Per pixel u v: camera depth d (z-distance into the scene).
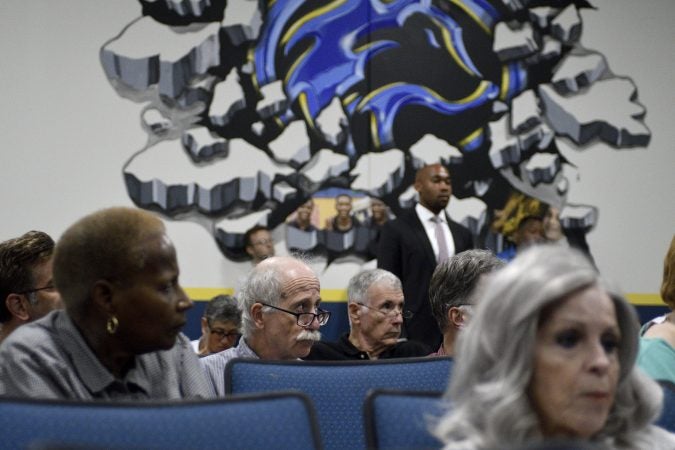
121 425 1.58
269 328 3.15
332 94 7.53
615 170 7.96
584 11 7.98
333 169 7.49
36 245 2.83
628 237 7.95
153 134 7.26
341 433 2.28
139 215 2.19
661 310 7.96
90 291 2.14
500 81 7.80
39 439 1.55
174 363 2.39
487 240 7.70
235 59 7.41
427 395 1.77
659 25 8.08
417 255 6.82
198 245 7.27
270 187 7.39
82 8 7.21
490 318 1.46
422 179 7.15
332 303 7.38
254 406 1.65
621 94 8.00
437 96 7.69
